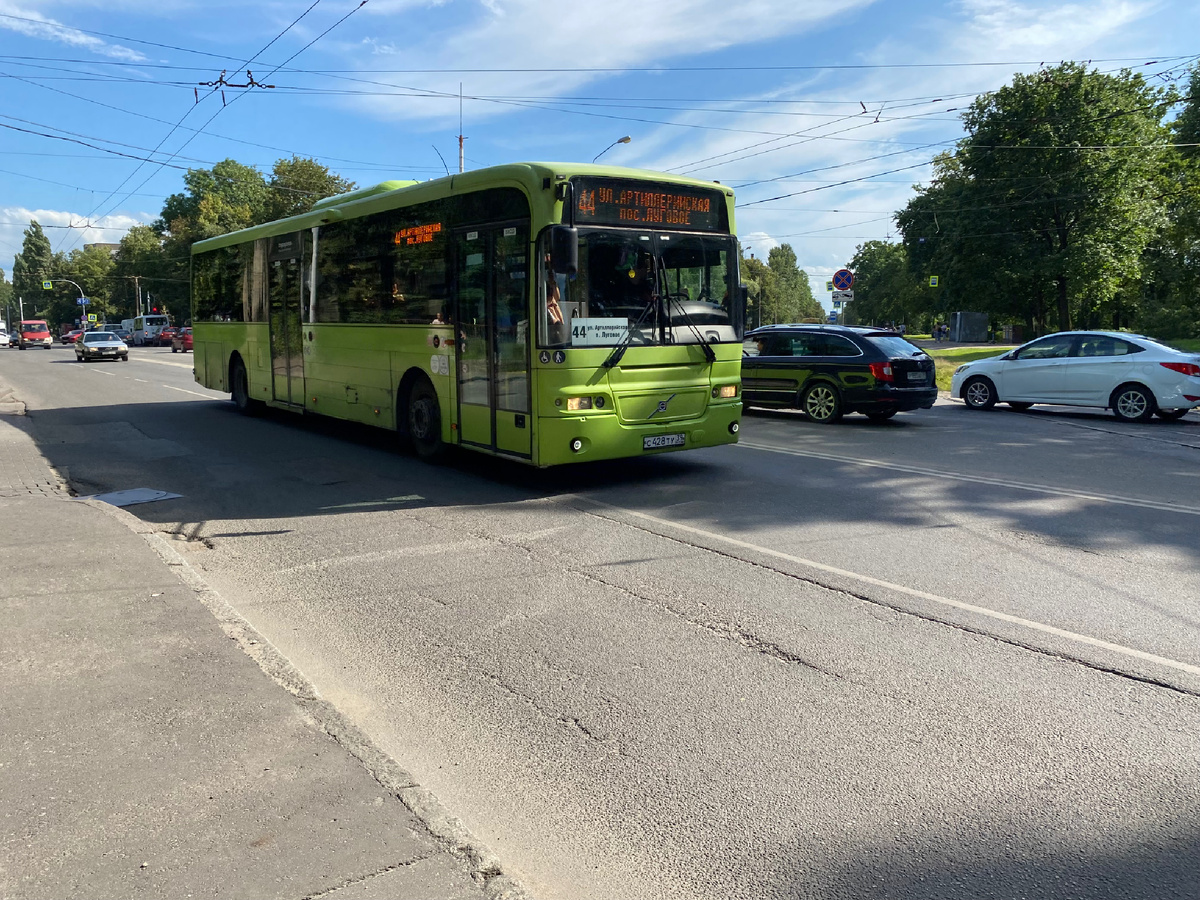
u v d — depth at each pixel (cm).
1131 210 4500
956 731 382
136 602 521
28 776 322
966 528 734
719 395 950
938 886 278
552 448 839
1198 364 1484
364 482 966
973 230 4769
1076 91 4388
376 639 501
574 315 834
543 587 590
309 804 304
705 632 504
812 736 379
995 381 1720
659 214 893
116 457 1151
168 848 278
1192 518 762
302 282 1330
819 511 802
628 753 367
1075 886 278
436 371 1010
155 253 8994
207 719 370
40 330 6888
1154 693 417
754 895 274
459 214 947
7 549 637
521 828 313
